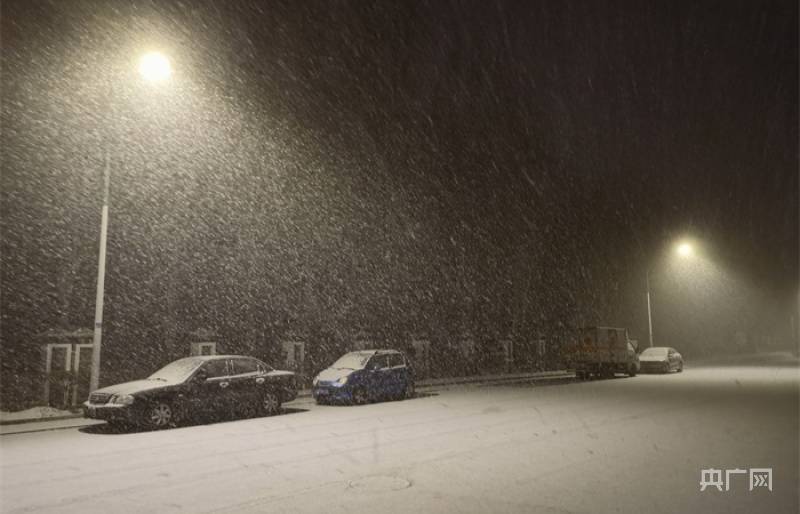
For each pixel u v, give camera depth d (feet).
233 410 45.83
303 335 84.43
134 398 39.99
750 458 28.35
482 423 42.01
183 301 71.36
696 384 79.41
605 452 30.30
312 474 25.79
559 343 146.61
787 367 122.93
